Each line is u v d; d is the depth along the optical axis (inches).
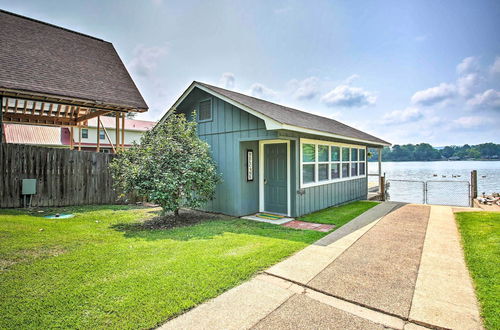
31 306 100.7
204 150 269.9
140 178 238.1
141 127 1105.4
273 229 229.3
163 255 156.8
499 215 264.8
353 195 438.0
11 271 130.6
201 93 322.3
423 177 1061.1
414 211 315.3
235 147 290.0
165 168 246.1
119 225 236.2
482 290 117.9
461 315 99.4
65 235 193.2
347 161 419.2
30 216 246.7
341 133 353.4
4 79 293.6
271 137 259.1
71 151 322.3
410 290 119.3
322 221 264.2
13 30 383.2
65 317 94.3
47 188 304.2
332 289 120.0
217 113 308.8
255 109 254.5
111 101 370.9
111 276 127.3
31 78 322.3
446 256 161.9
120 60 486.6
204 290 115.8
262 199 316.5
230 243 183.3
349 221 264.4
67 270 133.0
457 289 119.6
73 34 466.9
